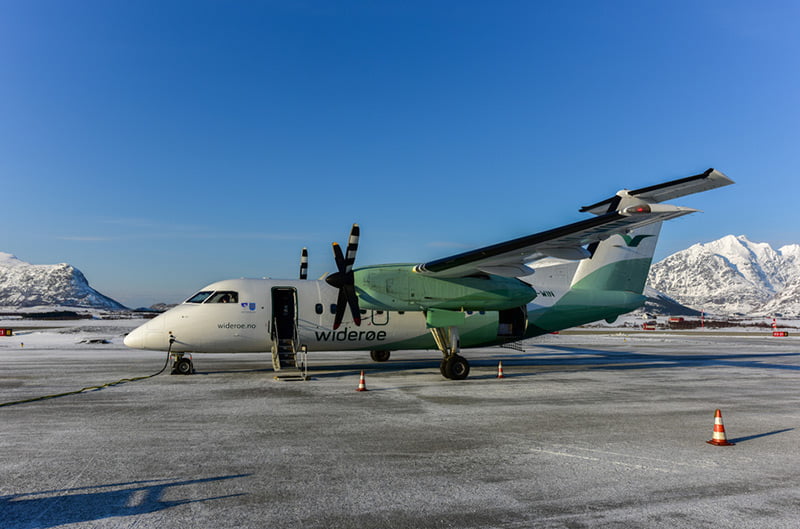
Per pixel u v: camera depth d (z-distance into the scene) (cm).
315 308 1509
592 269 1738
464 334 1605
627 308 1759
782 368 1750
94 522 431
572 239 1209
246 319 1450
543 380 1382
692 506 476
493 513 455
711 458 637
